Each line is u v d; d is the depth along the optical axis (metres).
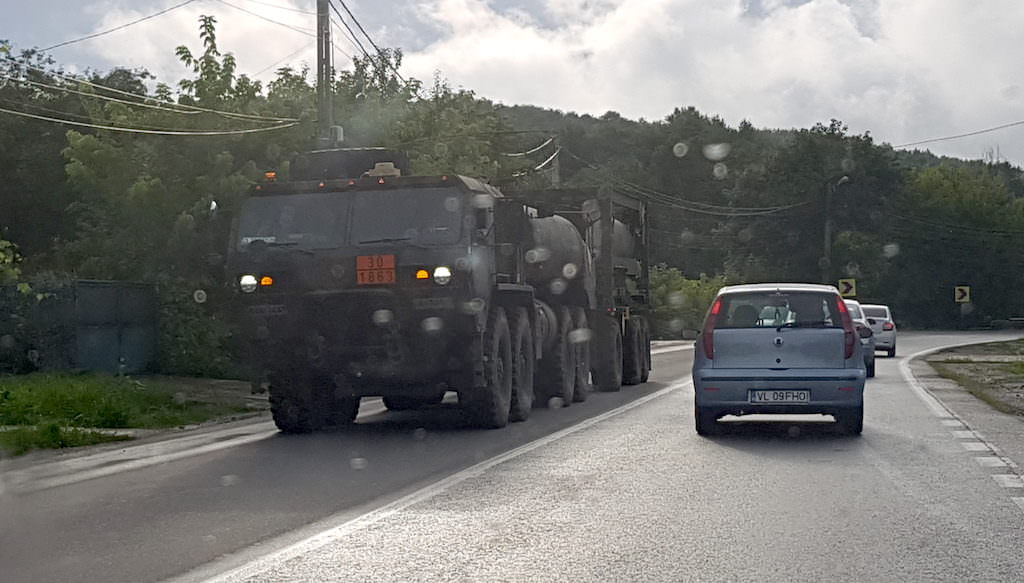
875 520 8.96
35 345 25.08
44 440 14.92
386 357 15.22
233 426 17.84
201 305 27.78
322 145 26.34
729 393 14.59
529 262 18.05
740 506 9.60
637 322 25.66
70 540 8.41
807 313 14.68
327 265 15.21
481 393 15.80
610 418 17.34
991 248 97.62
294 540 8.34
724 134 118.31
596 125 143.12
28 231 39.41
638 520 9.00
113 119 29.45
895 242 92.38
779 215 88.94
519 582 7.02
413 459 12.88
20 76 42.22
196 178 28.36
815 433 15.15
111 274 28.48
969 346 52.22
